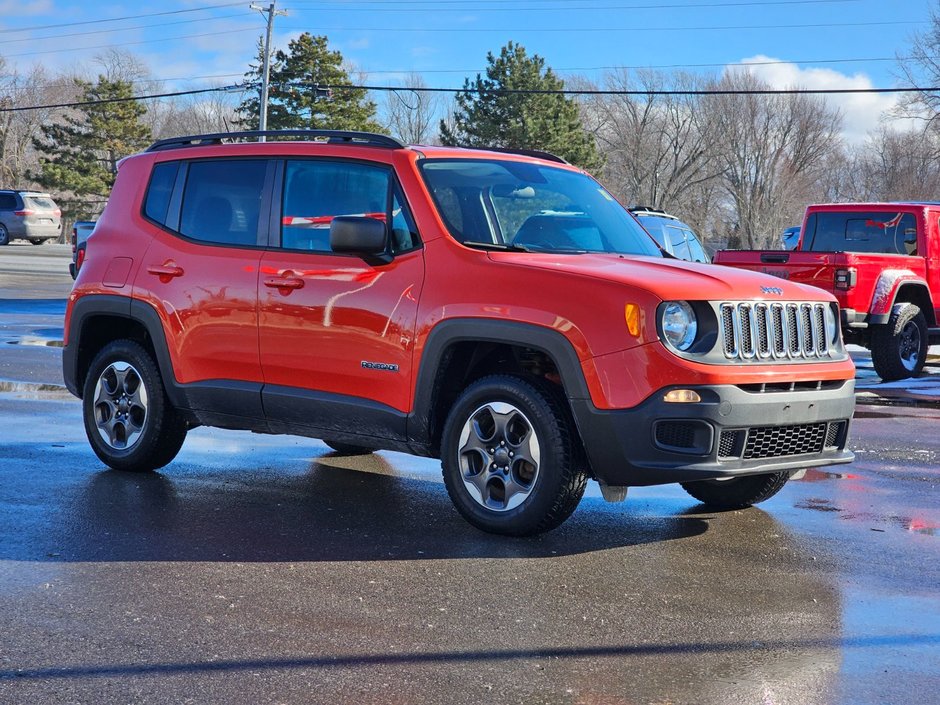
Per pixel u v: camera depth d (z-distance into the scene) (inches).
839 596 183.5
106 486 257.6
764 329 214.1
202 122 4028.1
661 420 201.6
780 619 170.6
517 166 255.9
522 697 137.4
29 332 654.5
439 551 207.6
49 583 180.7
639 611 173.6
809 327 224.2
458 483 223.3
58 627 159.5
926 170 2861.7
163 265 267.1
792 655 154.3
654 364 201.9
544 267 214.8
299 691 137.9
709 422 202.2
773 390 213.0
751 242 3368.6
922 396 477.1
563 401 214.2
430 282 224.2
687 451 203.2
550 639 159.5
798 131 3378.4
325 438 244.7
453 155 245.4
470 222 231.1
